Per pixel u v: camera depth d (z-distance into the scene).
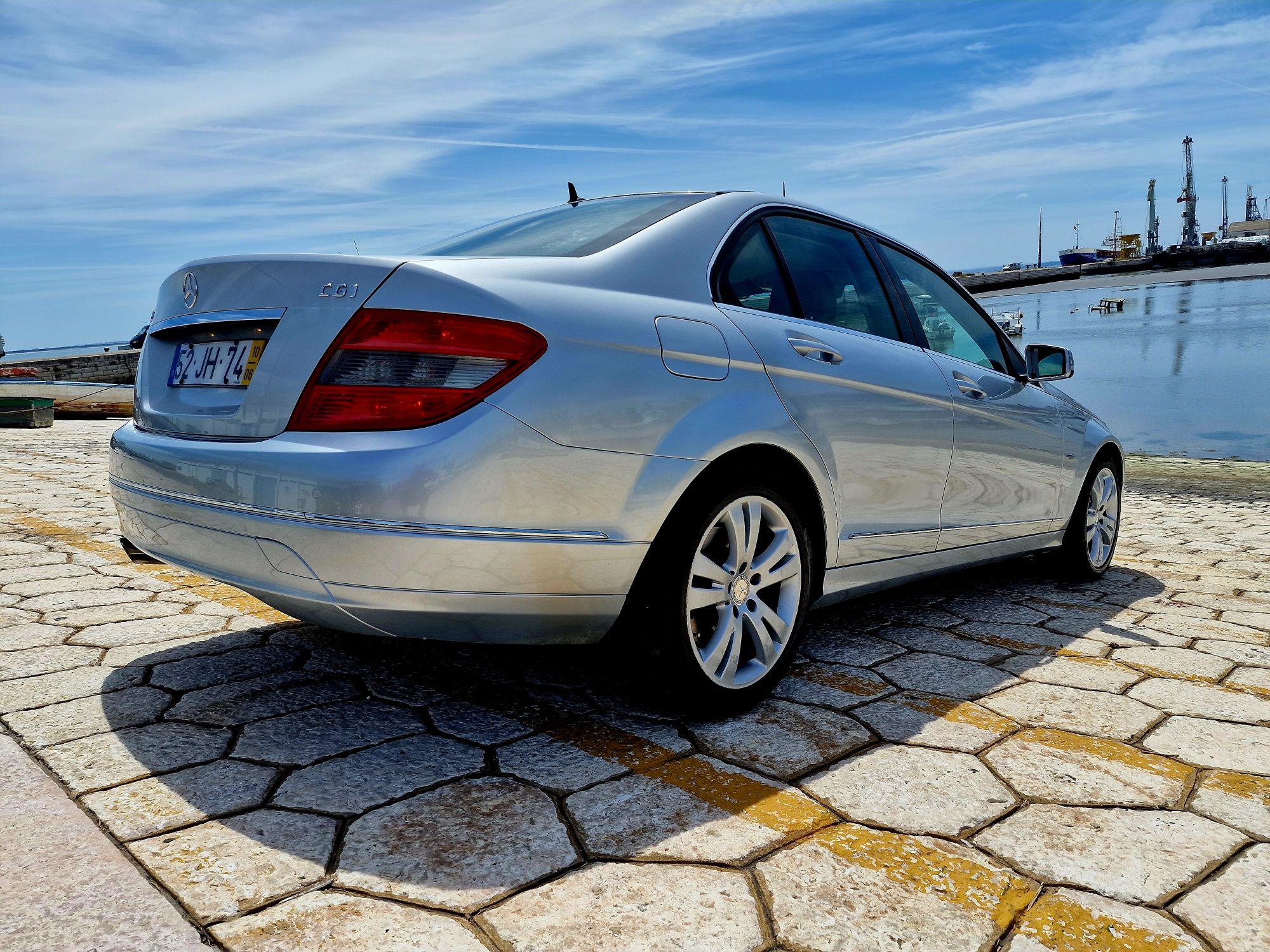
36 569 3.81
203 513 1.94
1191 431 17.72
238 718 2.19
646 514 1.93
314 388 1.80
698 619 2.17
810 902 1.46
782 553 2.28
